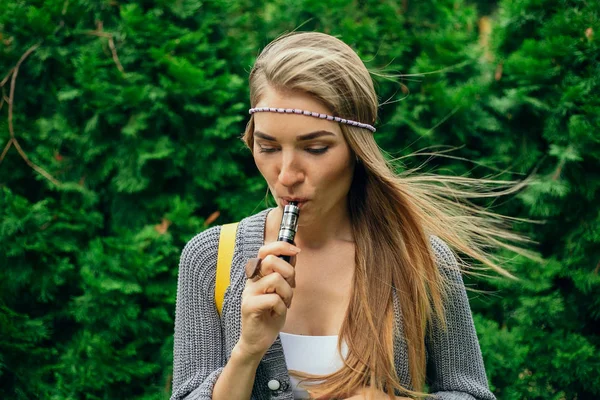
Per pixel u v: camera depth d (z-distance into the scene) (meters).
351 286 1.68
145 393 3.04
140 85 3.10
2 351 3.05
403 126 3.19
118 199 3.17
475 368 1.74
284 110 1.47
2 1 3.17
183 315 1.73
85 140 3.12
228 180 3.21
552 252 3.17
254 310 1.46
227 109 3.13
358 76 1.54
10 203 3.03
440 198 1.85
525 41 3.13
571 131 2.99
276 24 3.39
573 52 3.06
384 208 1.71
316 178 1.51
